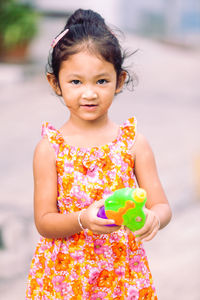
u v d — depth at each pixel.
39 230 1.85
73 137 1.90
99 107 1.80
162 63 12.51
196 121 7.33
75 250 1.85
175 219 4.02
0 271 3.24
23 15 11.14
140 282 1.90
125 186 1.88
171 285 3.10
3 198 4.36
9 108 7.84
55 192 1.88
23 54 11.42
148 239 1.68
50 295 1.89
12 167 5.19
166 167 5.22
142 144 1.94
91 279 1.85
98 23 1.83
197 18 18.70
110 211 1.60
